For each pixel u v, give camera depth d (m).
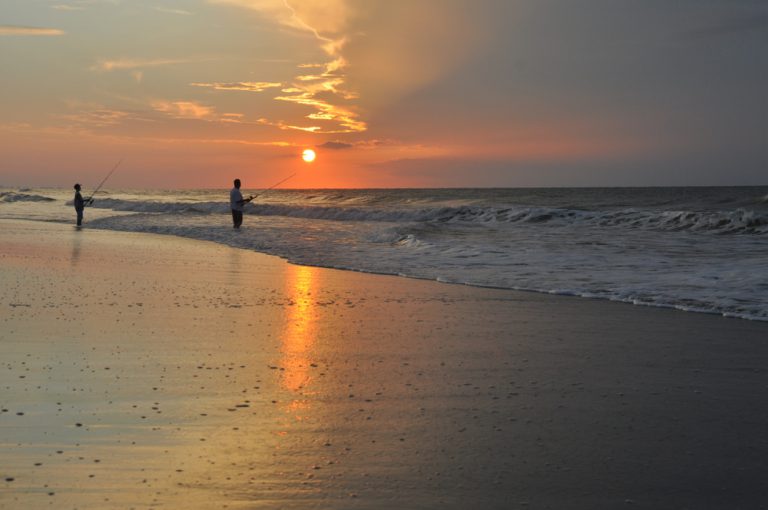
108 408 3.92
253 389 4.36
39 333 5.96
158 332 6.11
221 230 21.25
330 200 49.91
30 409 3.88
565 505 2.72
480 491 2.85
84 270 10.72
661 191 63.59
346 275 10.71
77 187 22.75
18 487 2.83
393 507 2.69
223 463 3.12
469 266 11.69
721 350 5.57
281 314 7.18
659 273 10.39
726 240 15.89
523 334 6.23
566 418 3.83
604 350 5.57
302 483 2.91
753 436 3.53
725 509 2.69
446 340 5.95
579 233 18.34
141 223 24.50
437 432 3.58
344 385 4.49
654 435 3.54
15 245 15.24
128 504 2.68
